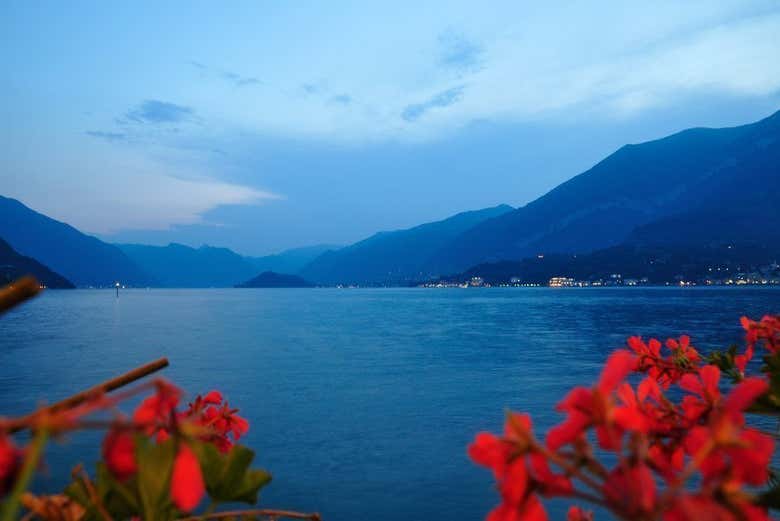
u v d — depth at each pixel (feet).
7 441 1.56
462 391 84.79
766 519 1.74
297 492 41.24
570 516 3.59
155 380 1.89
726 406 2.09
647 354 4.75
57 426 1.63
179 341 164.96
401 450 52.70
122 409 44.73
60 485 34.22
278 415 68.33
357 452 52.01
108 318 284.61
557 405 2.03
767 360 3.97
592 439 38.93
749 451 1.80
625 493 1.84
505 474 1.95
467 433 59.06
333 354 134.51
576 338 167.53
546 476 1.95
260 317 296.92
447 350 142.31
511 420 2.00
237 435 3.91
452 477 44.47
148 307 421.18
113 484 2.60
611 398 1.95
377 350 143.23
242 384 91.20
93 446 44.14
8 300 1.91
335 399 78.79
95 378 93.09
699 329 181.57
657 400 2.78
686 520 1.69
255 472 3.12
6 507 1.50
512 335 182.29
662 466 1.96
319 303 508.94
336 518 36.19
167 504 2.40
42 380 91.81
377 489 41.83
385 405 74.49
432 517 36.32
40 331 201.57
